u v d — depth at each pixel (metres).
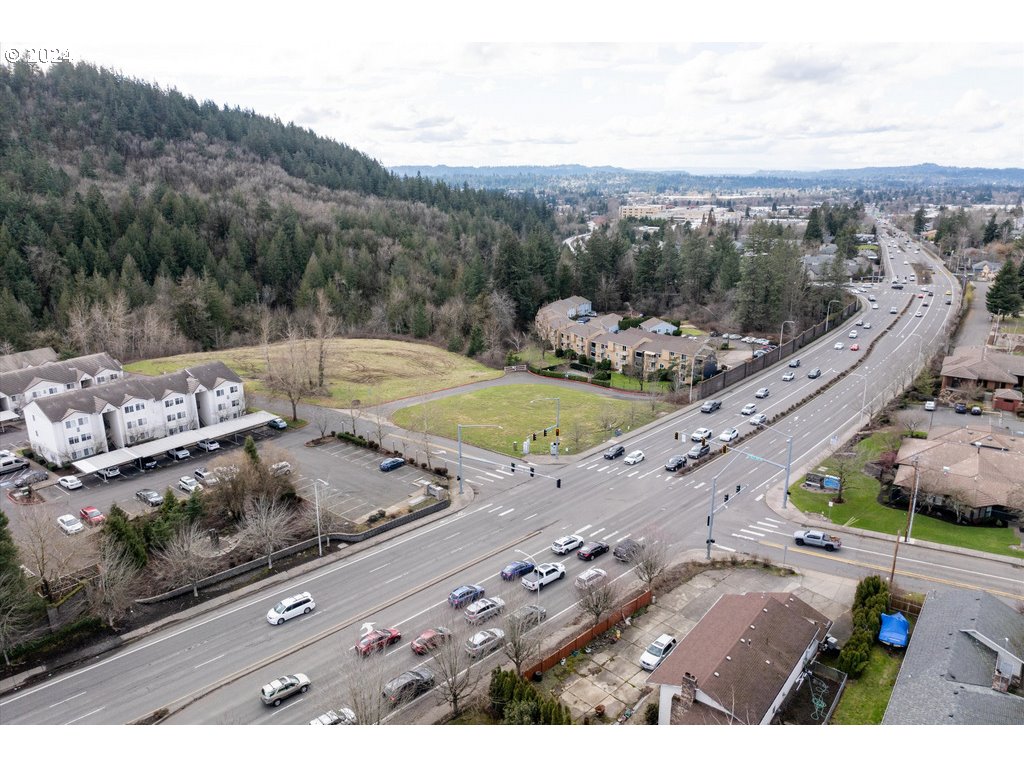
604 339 137.50
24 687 46.94
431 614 54.41
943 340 129.88
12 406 99.44
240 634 52.38
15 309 125.88
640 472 82.75
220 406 98.75
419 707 43.94
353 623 53.59
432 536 67.44
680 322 165.12
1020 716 37.75
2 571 50.12
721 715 39.31
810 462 84.56
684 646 44.75
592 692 45.62
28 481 79.12
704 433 93.25
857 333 150.75
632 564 61.59
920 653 44.38
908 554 63.03
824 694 44.78
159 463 86.00
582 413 106.31
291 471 76.31
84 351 125.06
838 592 57.06
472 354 145.12
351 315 161.62
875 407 102.06
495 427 99.56
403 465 85.50
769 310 154.50
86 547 59.69
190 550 57.03
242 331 151.50
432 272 185.50
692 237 179.88
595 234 182.88
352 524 69.19
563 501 75.00
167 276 153.12
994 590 56.69
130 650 50.69
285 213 188.88
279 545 64.19
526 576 58.25
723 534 67.25
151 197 179.12
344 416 104.75
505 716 38.50
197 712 44.12
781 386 117.00
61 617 53.34
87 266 149.88
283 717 43.53
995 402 102.44
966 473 71.75
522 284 163.62
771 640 44.84
